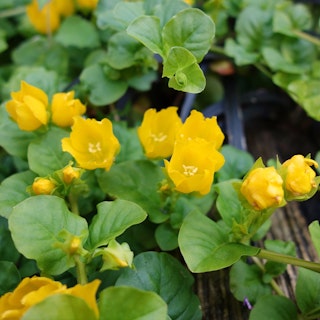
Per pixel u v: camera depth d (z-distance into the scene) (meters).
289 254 0.21
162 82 0.29
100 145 0.20
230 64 0.28
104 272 0.19
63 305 0.15
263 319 0.19
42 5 0.25
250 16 0.27
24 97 0.20
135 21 0.19
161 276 0.19
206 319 0.21
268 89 0.30
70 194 0.20
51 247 0.18
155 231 0.21
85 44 0.28
